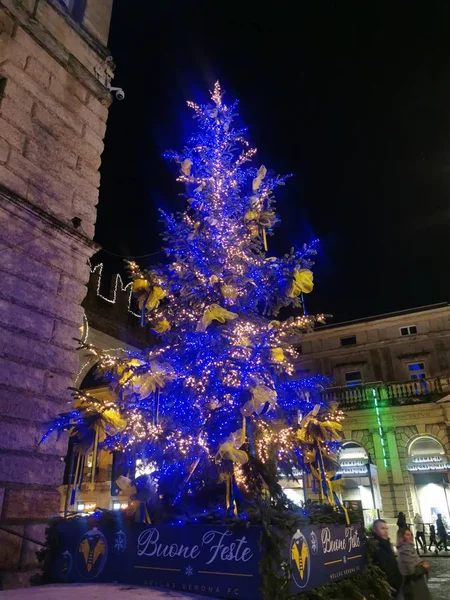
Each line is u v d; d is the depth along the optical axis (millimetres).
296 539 5066
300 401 7203
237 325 7000
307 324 7621
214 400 6527
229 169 9086
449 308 29641
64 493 20984
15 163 8719
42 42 9852
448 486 23938
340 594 5523
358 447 26500
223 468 6180
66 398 8539
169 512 6133
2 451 7375
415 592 6230
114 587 5164
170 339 7465
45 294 8680
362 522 6773
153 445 6809
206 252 7637
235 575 4789
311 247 7945
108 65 11766
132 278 7688
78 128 10375
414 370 29562
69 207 9672
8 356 7805
